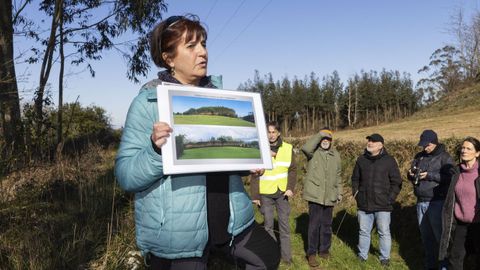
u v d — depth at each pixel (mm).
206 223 1724
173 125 1613
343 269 5961
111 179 8070
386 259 6082
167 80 1834
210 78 2000
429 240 5730
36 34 15031
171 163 1554
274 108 72375
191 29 1800
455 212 5027
